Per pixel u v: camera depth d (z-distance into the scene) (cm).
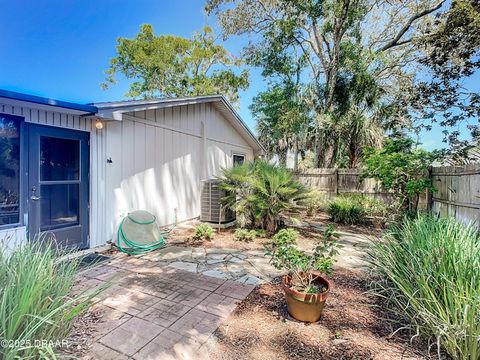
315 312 230
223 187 593
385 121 1001
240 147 1012
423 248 242
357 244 497
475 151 618
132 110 483
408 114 828
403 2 951
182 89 1694
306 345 204
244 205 570
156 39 1567
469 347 170
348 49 1055
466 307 175
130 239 445
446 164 629
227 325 230
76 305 196
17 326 143
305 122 1178
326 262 248
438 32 640
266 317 243
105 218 462
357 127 1008
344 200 743
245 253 433
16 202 348
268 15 1086
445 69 670
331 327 226
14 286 160
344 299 276
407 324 220
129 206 514
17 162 349
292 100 1221
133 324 229
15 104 331
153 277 331
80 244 420
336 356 191
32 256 201
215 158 834
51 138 386
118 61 1603
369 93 1038
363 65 1030
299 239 534
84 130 427
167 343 205
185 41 1614
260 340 211
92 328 221
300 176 985
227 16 1094
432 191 550
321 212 794
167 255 419
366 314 246
